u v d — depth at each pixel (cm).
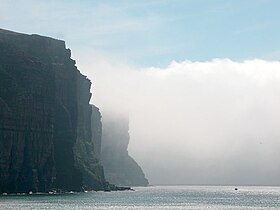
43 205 18938
